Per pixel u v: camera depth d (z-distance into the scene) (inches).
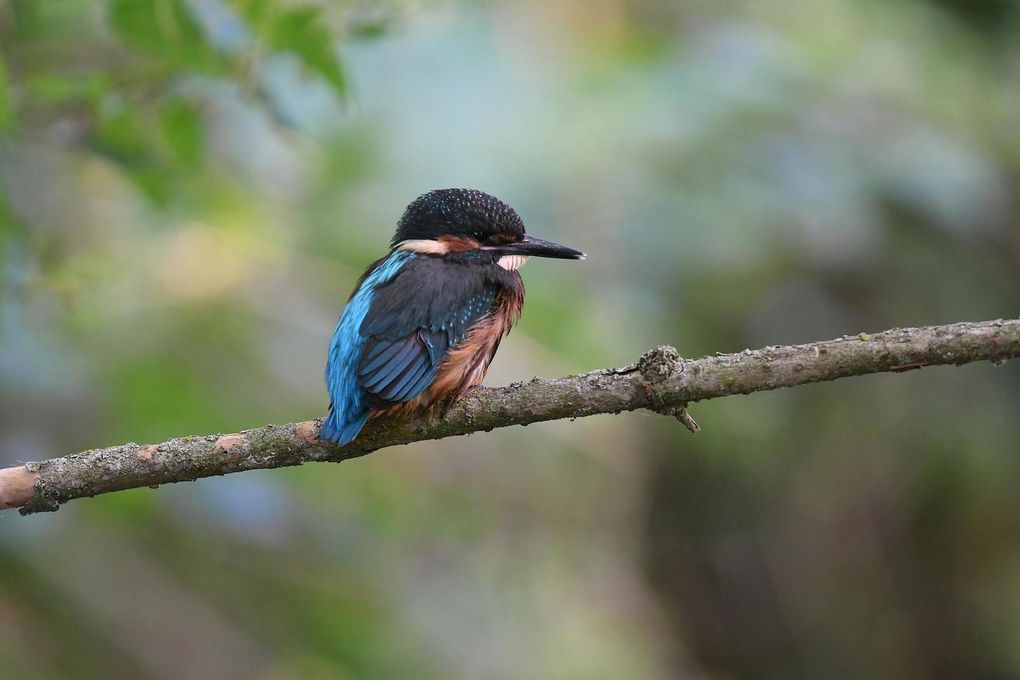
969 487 573.9
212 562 403.2
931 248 514.0
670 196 456.1
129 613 379.2
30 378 354.0
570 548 512.7
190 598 392.2
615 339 458.6
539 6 494.9
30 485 239.3
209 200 422.9
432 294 285.9
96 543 383.6
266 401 429.7
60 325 369.7
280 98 341.4
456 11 445.7
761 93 477.7
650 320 466.0
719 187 458.0
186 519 378.6
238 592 406.0
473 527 481.7
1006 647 585.9
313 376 445.4
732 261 462.0
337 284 458.0
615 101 462.9
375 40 316.8
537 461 506.6
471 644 450.6
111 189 421.1
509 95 466.6
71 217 410.6
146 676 372.2
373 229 462.3
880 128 496.1
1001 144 536.7
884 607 597.0
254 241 449.1
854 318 518.3
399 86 468.1
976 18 574.9
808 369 228.8
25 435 356.2
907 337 227.1
